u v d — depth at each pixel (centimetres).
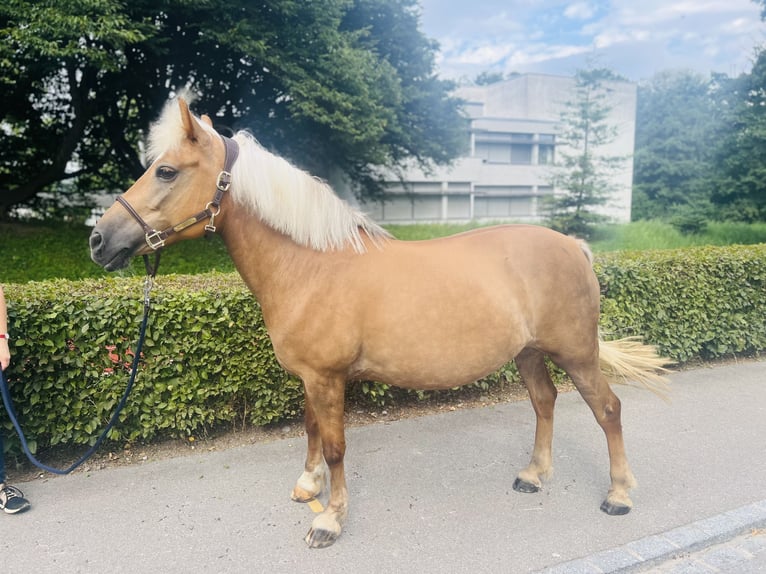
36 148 1416
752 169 1748
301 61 1069
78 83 1155
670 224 2009
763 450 348
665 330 507
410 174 3106
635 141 3678
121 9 873
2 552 244
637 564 236
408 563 237
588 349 272
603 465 330
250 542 253
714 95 3462
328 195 248
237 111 1354
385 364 245
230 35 946
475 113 3894
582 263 272
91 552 245
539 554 243
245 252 242
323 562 238
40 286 347
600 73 1612
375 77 1139
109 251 218
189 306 338
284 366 255
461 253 257
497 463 334
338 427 249
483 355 249
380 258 247
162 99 1219
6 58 841
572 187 1609
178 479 313
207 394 352
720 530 258
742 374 514
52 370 314
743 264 534
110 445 353
